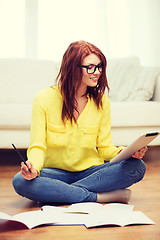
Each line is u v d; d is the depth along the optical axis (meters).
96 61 1.56
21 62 3.35
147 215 1.46
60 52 4.26
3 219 1.37
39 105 1.63
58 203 1.62
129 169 1.60
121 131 2.80
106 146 1.73
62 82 1.61
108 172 1.61
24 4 4.16
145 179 2.23
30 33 4.22
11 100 3.24
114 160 1.52
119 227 1.31
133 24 4.54
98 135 1.76
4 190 1.91
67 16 4.27
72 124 1.64
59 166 1.67
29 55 4.24
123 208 1.50
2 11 4.11
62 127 1.63
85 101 1.69
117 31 4.48
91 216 1.39
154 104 2.84
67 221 1.34
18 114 2.63
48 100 1.64
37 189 1.51
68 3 4.27
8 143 2.66
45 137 1.65
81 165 1.69
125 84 3.37
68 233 1.24
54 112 1.64
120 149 1.67
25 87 3.29
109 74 3.39
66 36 4.28
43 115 1.63
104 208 1.49
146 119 2.81
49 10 4.23
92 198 1.61
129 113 2.78
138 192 1.88
